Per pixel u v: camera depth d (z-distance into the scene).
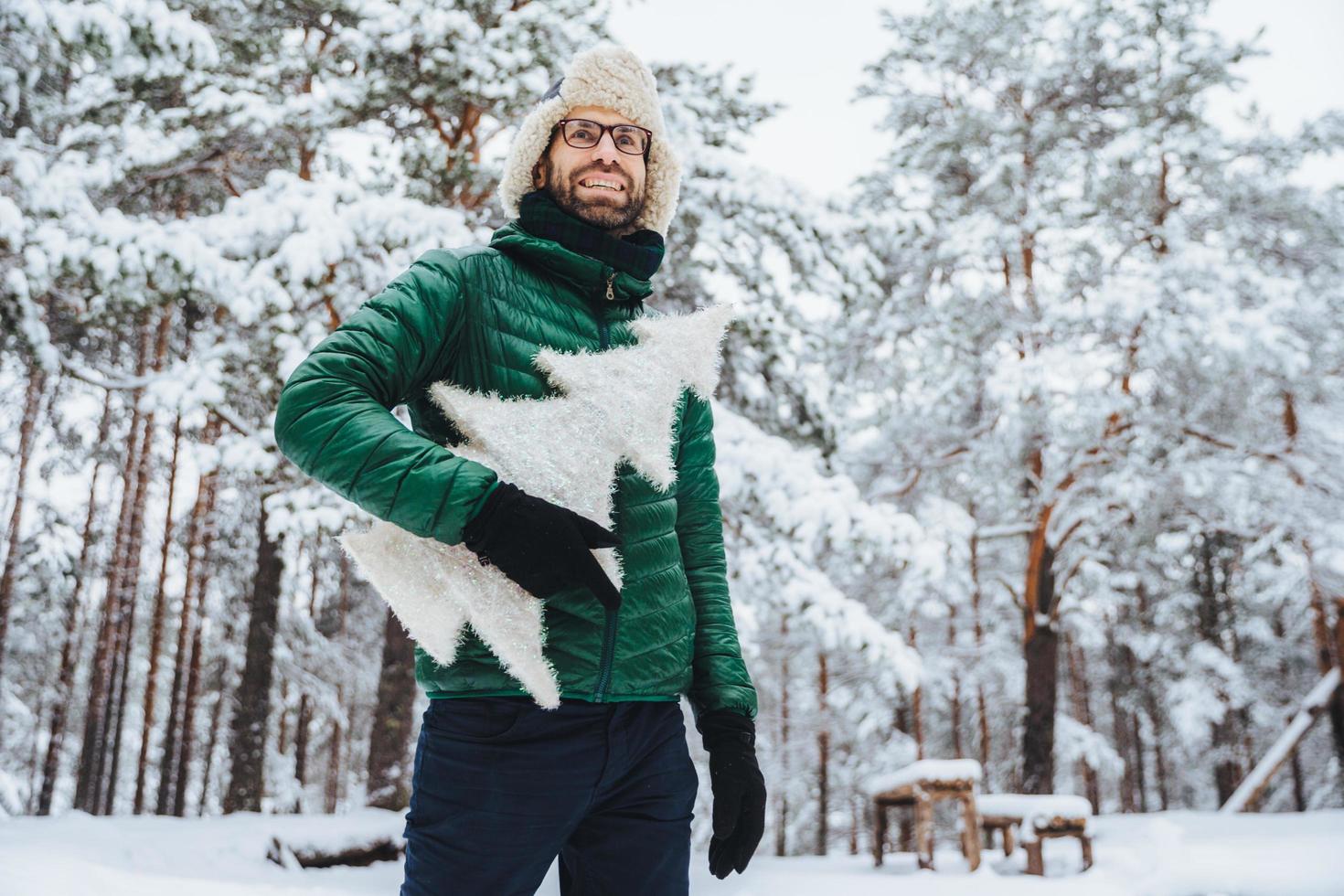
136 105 9.95
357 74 10.16
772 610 8.98
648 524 1.42
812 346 10.04
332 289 7.98
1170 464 13.52
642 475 1.41
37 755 21.12
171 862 6.11
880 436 15.45
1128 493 12.76
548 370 1.36
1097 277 14.20
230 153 10.03
